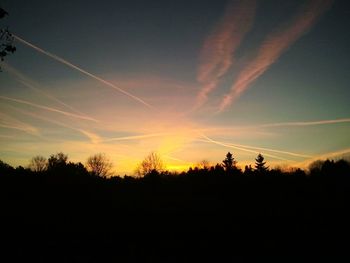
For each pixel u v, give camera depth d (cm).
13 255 1691
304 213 3538
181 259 1759
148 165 7988
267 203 4500
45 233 2394
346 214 3372
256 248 2028
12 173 5050
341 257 1777
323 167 7300
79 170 7375
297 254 1858
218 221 3119
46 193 4475
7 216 2994
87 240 2202
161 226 2844
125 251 1894
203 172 8325
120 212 3697
